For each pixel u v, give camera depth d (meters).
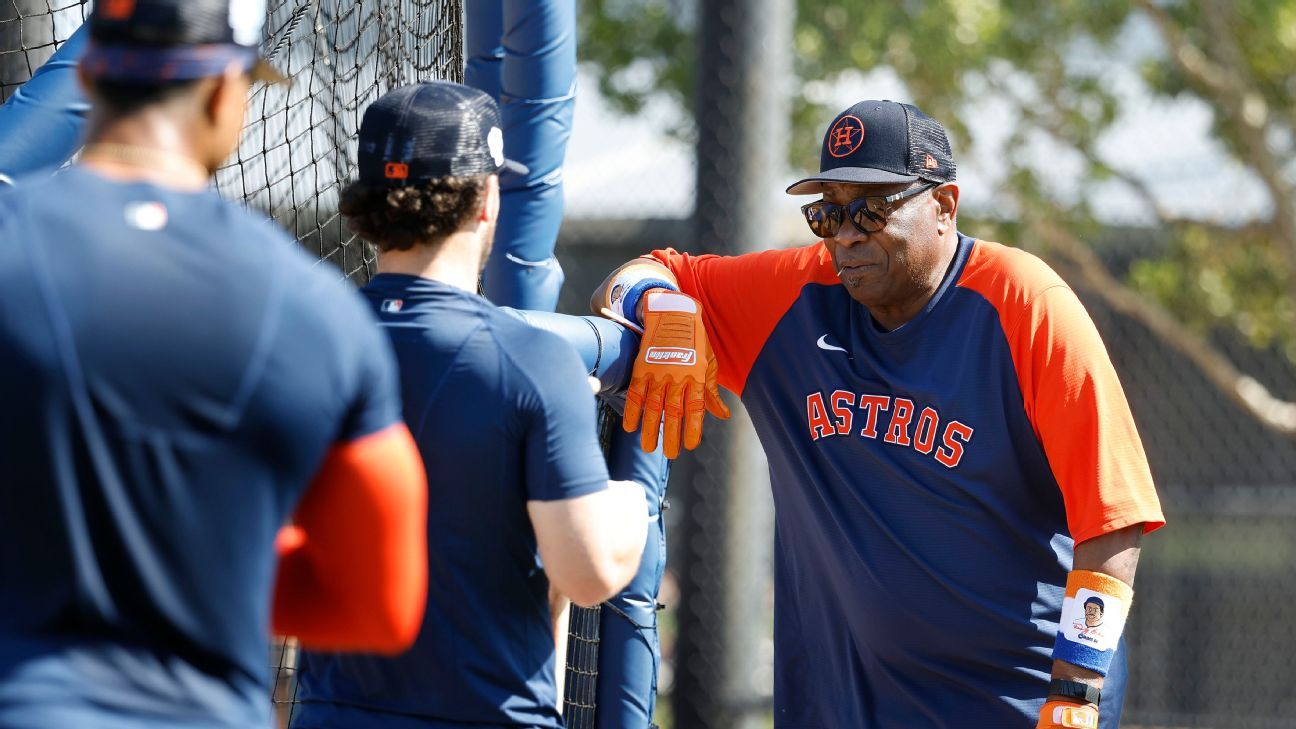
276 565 5.93
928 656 10.13
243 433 5.23
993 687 10.01
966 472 9.80
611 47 30.67
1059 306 9.59
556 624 10.64
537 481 7.32
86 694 5.03
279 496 5.39
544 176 12.01
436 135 7.43
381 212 7.42
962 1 29.42
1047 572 9.99
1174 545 27.53
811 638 10.91
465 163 7.48
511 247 12.05
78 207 5.21
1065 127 30.52
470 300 7.49
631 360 10.76
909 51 29.78
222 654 5.29
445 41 11.50
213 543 5.20
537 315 9.84
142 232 5.22
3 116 9.63
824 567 10.65
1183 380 33.34
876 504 10.18
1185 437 33.22
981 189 32.19
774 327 10.78
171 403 5.11
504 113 11.92
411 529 5.98
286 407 5.30
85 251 5.12
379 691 7.44
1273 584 27.42
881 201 9.57
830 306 10.57
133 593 5.12
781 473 10.96
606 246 32.78
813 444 10.55
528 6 11.62
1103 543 9.24
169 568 5.15
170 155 5.47
